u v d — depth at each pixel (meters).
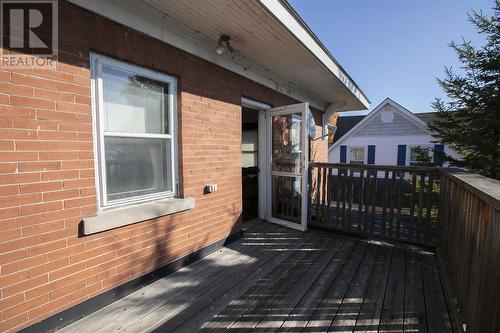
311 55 3.76
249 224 4.86
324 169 4.49
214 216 3.54
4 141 1.69
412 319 2.13
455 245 2.39
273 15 2.64
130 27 2.43
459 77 6.65
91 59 2.21
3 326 1.71
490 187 1.62
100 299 2.26
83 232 2.10
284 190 4.83
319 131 7.38
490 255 1.38
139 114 2.64
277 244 3.87
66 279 2.02
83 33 2.09
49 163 1.91
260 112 5.01
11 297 1.74
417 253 3.55
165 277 2.82
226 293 2.51
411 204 3.79
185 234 3.08
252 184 6.36
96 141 2.27
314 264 3.18
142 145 2.69
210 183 3.45
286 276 2.86
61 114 1.97
